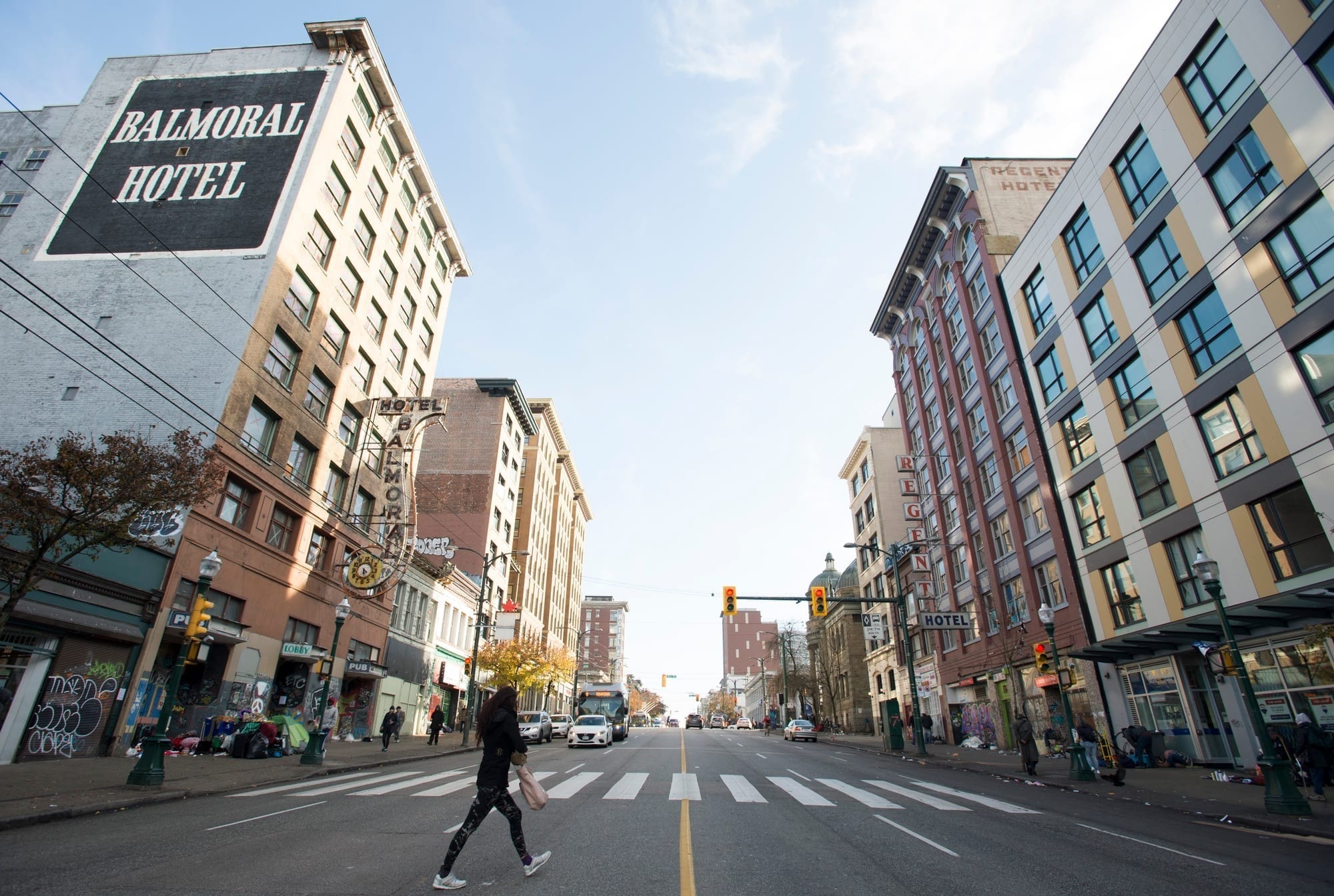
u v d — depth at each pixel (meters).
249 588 23.16
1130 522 22.27
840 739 45.62
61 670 16.75
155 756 12.29
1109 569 23.67
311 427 27.31
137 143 27.77
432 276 39.38
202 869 6.66
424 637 39.72
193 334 23.28
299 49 30.25
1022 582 29.89
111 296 24.00
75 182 26.73
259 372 23.89
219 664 21.95
